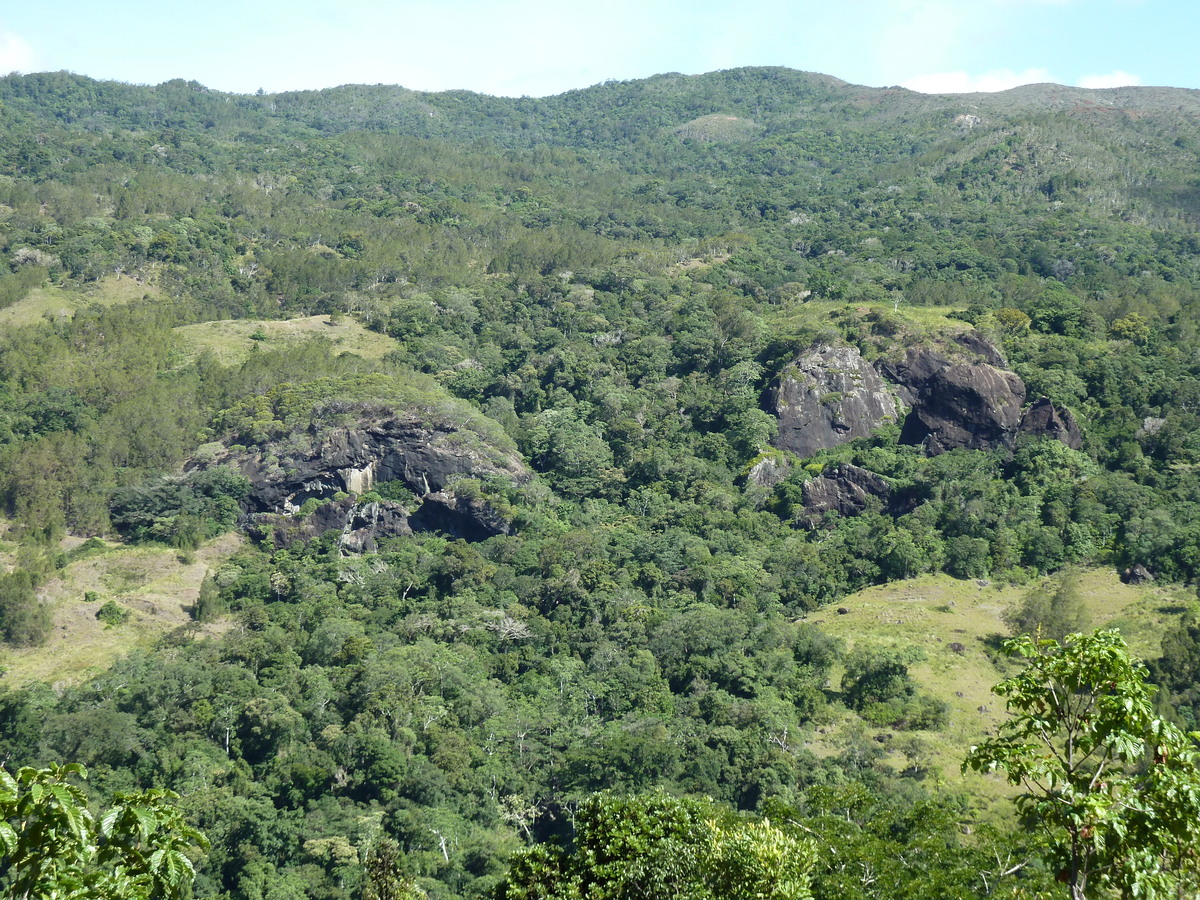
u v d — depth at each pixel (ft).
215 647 306.76
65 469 402.31
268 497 408.87
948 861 130.62
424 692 282.15
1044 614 305.32
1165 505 367.66
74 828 65.98
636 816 116.16
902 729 258.98
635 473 430.61
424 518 404.98
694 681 285.23
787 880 110.42
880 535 367.25
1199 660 264.31
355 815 240.53
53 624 329.72
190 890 219.20
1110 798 75.46
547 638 315.37
